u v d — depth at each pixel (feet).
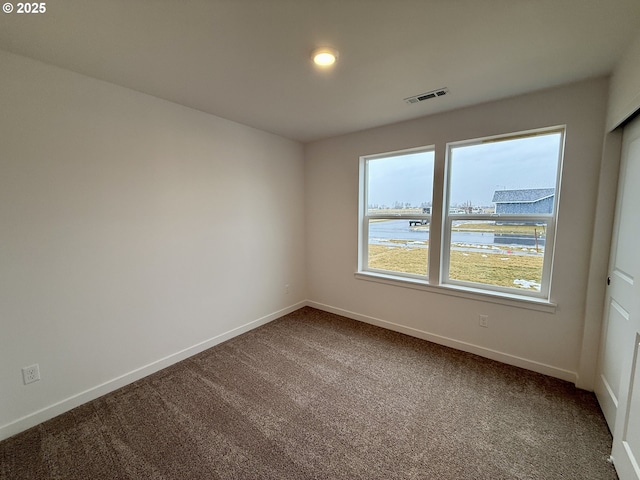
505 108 7.38
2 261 5.26
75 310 6.21
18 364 5.51
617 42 4.90
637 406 4.18
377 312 10.62
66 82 5.82
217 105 7.82
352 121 9.18
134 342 7.22
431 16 4.25
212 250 8.89
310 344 9.16
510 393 6.65
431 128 8.64
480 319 8.32
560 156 7.07
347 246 11.19
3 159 5.17
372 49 5.13
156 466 4.81
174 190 7.81
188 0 3.86
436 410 6.11
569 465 4.80
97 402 6.43
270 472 4.68
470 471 4.68
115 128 6.58
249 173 9.87
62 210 5.90
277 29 4.55
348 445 5.22
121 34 4.65
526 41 4.90
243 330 10.05
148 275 7.40
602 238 6.24
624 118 5.19
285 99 7.38
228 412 6.08
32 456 5.02
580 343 6.90
